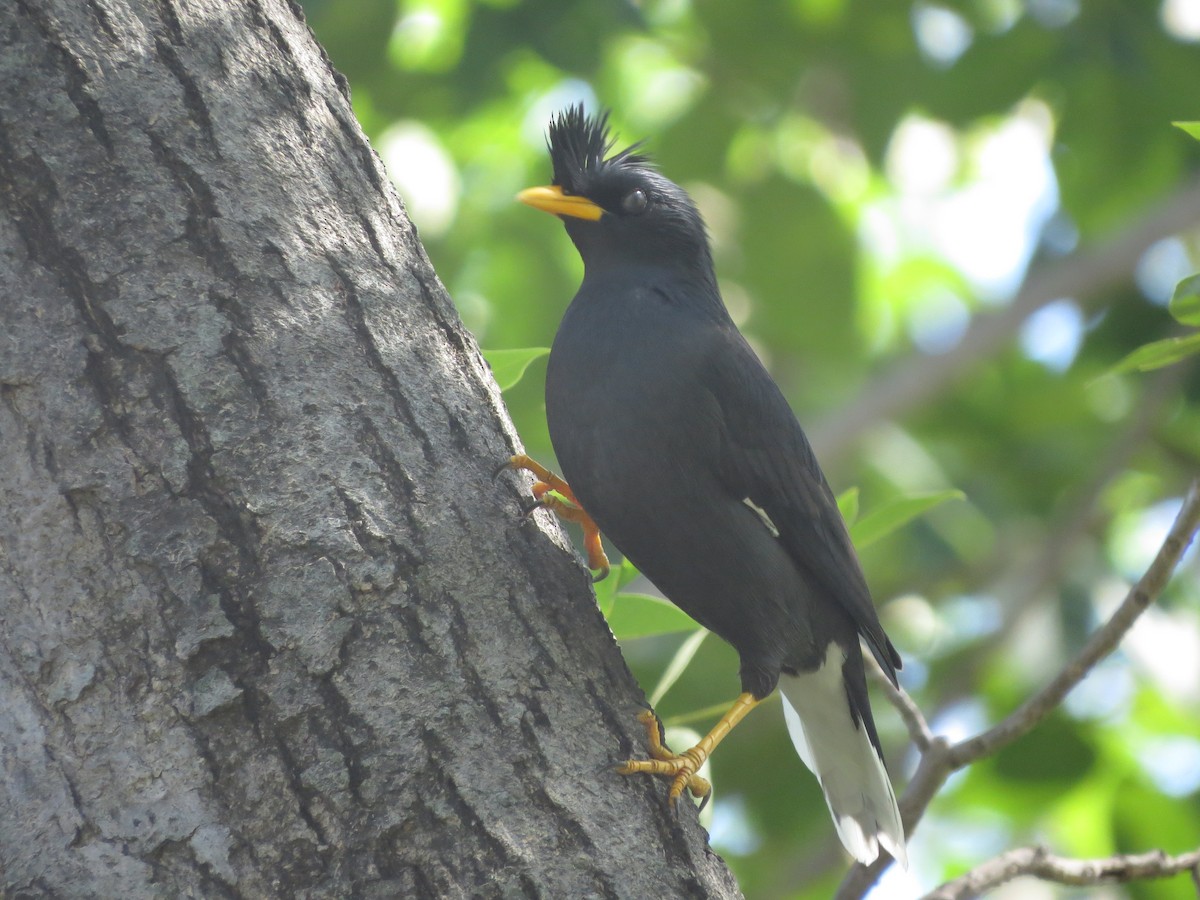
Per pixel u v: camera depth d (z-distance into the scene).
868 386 17.44
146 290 5.33
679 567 7.55
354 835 4.86
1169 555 7.21
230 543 5.11
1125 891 12.91
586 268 8.66
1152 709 15.88
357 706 5.04
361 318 5.77
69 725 4.88
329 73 6.41
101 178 5.41
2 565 4.99
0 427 5.09
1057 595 16.28
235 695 4.92
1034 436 18.83
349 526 5.29
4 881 4.73
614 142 9.08
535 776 5.23
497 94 16.05
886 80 17.09
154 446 5.16
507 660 5.43
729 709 7.52
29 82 5.41
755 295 18.12
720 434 7.54
